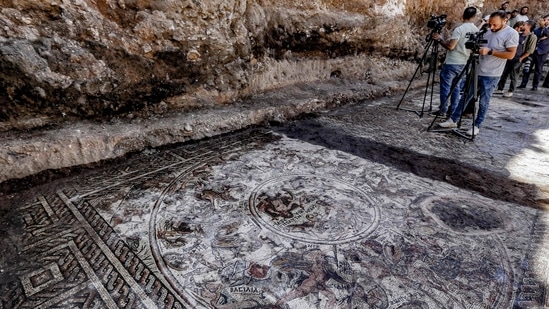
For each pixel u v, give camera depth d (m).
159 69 3.34
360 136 3.77
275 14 4.59
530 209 2.33
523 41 6.11
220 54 3.78
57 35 2.65
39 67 2.57
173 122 3.29
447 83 4.32
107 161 2.81
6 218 2.01
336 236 1.93
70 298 1.46
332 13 5.20
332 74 5.82
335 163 2.98
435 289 1.56
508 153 3.42
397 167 2.95
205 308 1.42
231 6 3.67
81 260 1.68
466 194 2.50
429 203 2.35
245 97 4.39
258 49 4.49
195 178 2.59
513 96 6.62
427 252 1.82
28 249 1.75
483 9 9.91
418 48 7.16
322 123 4.22
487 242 1.93
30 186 2.38
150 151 3.09
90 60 2.86
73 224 1.97
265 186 2.50
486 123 4.53
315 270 1.66
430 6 7.10
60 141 2.55
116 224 1.98
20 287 1.51
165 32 3.21
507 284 1.61
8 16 2.39
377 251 1.81
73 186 2.43
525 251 1.86
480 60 3.66
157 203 2.22
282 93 4.79
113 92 3.08
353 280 1.61
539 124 4.56
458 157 3.26
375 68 6.36
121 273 1.61
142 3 3.04
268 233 1.94
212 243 1.84
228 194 2.37
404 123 4.36
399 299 1.50
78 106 2.92
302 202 2.29
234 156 3.06
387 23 6.00
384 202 2.34
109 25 2.93
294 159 3.04
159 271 1.62
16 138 2.50
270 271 1.65
